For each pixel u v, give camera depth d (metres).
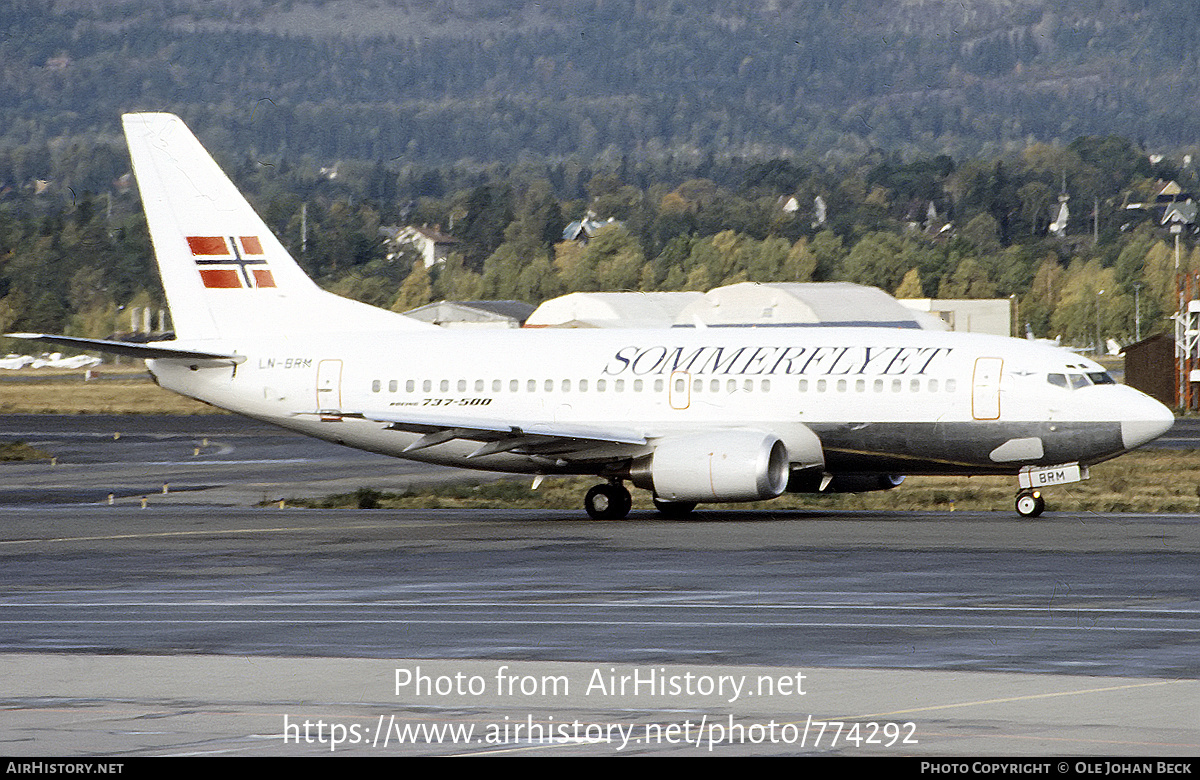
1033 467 129.38
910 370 129.88
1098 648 67.00
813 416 131.38
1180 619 74.69
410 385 142.25
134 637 72.69
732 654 66.50
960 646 67.88
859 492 143.50
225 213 148.38
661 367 135.75
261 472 196.88
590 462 135.12
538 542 113.81
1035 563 96.44
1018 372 127.81
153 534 123.50
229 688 60.09
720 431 131.00
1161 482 165.38
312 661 65.69
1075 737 50.66
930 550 104.25
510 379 139.75
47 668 64.44
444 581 92.25
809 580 90.12
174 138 148.25
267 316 148.25
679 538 114.94
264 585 91.56
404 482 181.38
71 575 97.50
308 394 144.50
